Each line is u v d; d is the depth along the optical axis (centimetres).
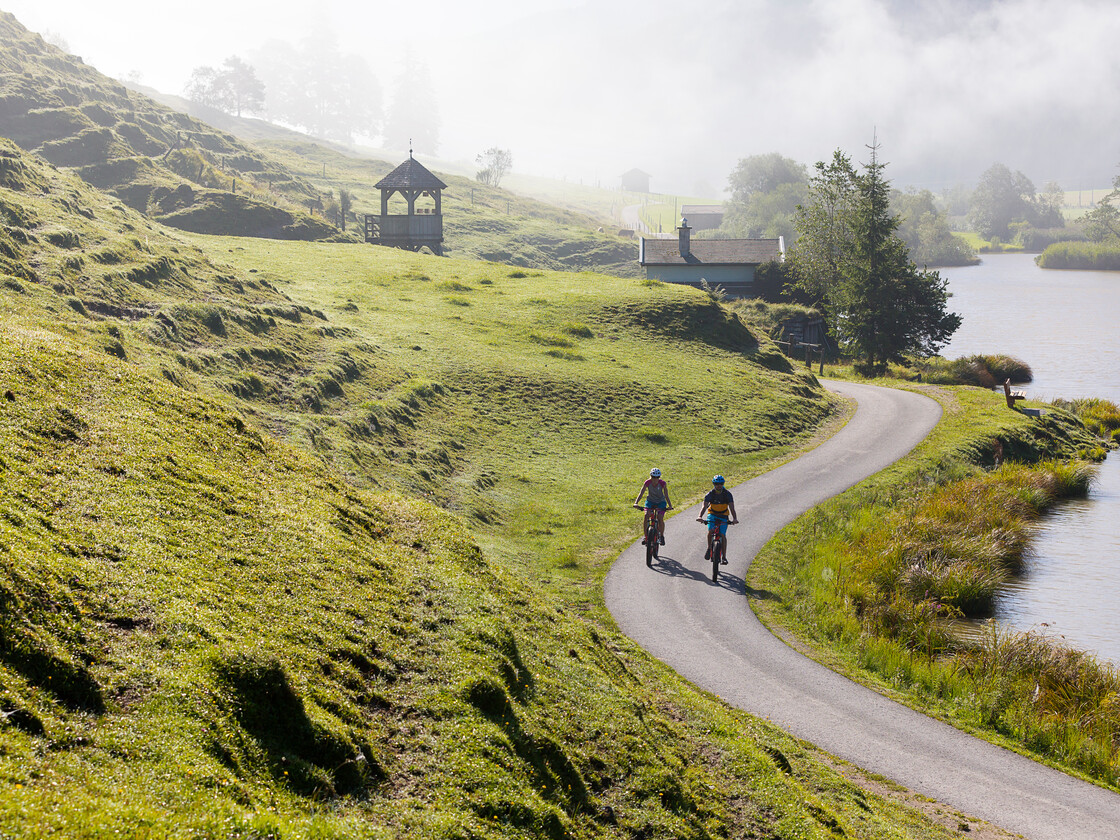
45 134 9900
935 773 1456
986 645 2045
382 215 8750
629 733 1166
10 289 2327
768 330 7794
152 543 1046
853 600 2306
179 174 10694
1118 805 1403
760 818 1105
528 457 3428
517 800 883
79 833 577
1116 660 2158
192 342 2862
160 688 793
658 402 4334
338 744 854
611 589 2191
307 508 1405
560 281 6575
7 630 750
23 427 1166
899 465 3944
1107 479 4425
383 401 3262
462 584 1359
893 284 7650
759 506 3161
